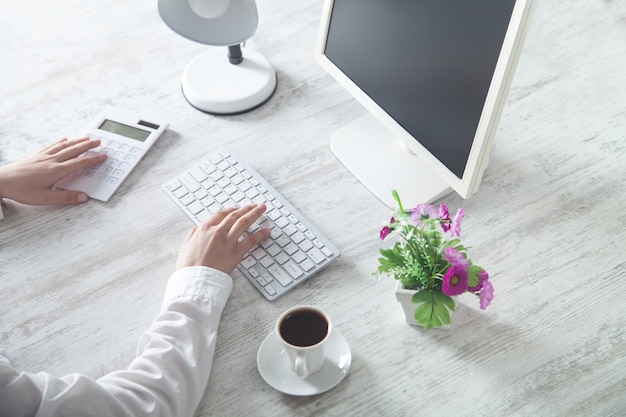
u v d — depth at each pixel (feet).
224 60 4.87
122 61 5.08
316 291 3.77
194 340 3.43
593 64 4.75
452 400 3.33
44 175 4.20
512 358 3.45
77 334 3.67
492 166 4.25
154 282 3.86
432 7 3.58
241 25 4.36
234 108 4.65
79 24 5.38
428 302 3.28
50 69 5.06
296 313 3.37
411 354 3.50
